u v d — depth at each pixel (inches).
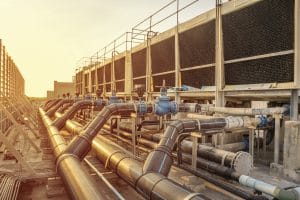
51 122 530.0
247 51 384.5
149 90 685.9
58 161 240.5
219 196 243.3
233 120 301.1
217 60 433.1
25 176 264.4
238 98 459.8
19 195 240.5
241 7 385.4
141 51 751.1
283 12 328.8
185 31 528.4
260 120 334.3
